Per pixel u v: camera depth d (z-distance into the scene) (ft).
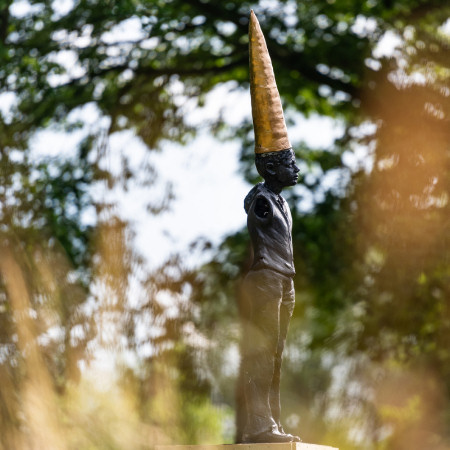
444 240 69.21
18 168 66.13
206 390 52.95
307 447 29.60
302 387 87.81
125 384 50.21
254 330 30.12
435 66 72.74
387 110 73.05
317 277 78.89
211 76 81.92
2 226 59.77
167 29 76.59
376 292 72.08
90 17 74.49
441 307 69.72
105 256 55.83
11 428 49.08
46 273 56.08
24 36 74.90
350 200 75.92
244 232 79.77
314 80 79.36
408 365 73.51
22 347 52.13
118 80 79.77
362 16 78.54
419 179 70.08
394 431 76.74
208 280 72.08
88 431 47.80
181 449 29.68
